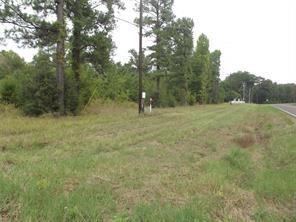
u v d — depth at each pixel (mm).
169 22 42156
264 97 164875
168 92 48000
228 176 8797
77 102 23797
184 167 9375
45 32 21062
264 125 22875
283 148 13305
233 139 16062
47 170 7527
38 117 20734
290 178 8938
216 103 78812
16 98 24516
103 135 13914
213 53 78250
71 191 6402
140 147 11742
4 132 13211
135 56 41969
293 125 20984
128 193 6711
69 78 23969
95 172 7895
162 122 20734
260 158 12203
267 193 7758
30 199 5637
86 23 23625
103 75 28531
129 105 36938
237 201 6852
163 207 6031
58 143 11461
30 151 9953
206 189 7371
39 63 23609
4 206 5383
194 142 13914
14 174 6969
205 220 5660
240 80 160500
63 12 21656
